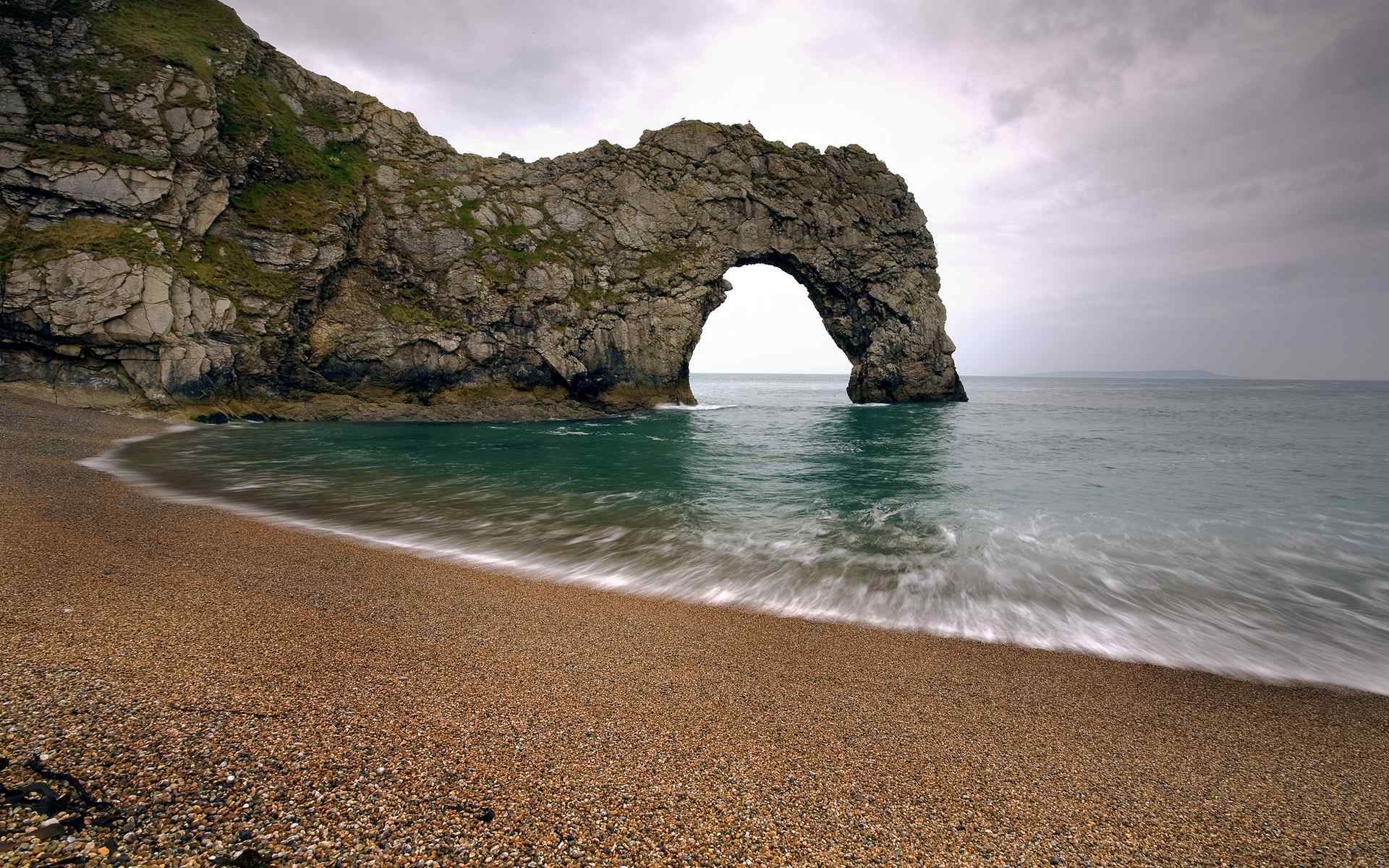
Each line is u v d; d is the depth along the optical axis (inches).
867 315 2506.2
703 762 194.7
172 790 150.8
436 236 1747.0
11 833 128.2
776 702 246.4
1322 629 366.3
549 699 232.8
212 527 491.8
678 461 1043.9
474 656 271.4
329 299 1544.0
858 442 1341.0
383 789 162.4
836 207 2351.1
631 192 2121.1
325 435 1229.1
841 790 184.2
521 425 1605.6
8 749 159.0
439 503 670.5
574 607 361.7
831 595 408.8
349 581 376.8
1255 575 469.1
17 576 316.8
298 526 536.4
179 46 1498.5
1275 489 812.0
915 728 230.7
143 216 1290.6
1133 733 238.1
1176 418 2000.5
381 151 1824.6
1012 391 5054.1
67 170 1226.6
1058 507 700.0
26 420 956.0
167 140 1363.2
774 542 546.9
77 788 146.4
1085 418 1987.0
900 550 523.2
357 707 209.6
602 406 1946.4
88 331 1163.3
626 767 187.6
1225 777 208.1
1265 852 167.6
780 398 3570.4
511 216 1932.8
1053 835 169.0
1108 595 421.4
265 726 189.0
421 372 1635.1
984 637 343.3
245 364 1365.7
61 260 1161.4
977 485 835.4
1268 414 2174.0
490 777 174.6
